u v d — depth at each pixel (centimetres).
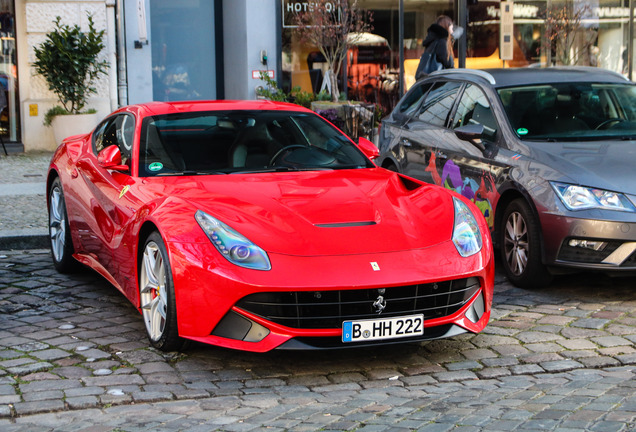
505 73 714
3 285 611
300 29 1425
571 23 1523
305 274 407
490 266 459
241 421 361
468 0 1473
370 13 1432
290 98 1375
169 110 570
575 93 679
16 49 1344
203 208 446
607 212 540
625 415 342
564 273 578
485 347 470
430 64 1170
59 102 1353
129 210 489
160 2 1480
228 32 1491
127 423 359
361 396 395
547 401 372
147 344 473
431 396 392
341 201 466
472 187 650
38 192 975
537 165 584
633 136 633
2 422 362
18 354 452
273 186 487
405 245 433
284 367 441
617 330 496
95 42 1295
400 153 775
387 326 420
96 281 623
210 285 416
